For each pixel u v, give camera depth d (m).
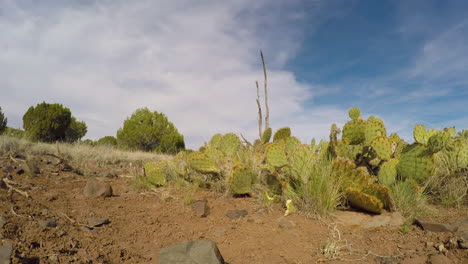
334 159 3.53
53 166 5.05
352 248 2.29
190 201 3.47
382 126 3.83
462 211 3.07
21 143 6.71
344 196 3.12
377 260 2.10
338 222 2.78
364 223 2.73
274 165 3.74
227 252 2.26
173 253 1.91
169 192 3.94
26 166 4.34
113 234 2.51
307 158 3.39
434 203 3.37
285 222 2.74
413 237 2.46
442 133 3.34
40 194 3.40
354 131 3.65
